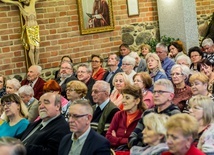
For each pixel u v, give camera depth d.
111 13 9.50
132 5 9.87
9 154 3.05
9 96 5.38
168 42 9.77
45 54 8.86
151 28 10.15
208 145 3.96
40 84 7.68
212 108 4.19
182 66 6.59
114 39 9.65
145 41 10.05
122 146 5.00
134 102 5.07
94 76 8.28
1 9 8.40
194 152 3.44
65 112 6.05
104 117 5.46
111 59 7.95
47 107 4.76
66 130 4.70
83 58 9.27
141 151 4.12
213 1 10.86
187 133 3.41
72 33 9.12
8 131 5.30
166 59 8.09
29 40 8.41
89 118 4.16
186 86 6.05
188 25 9.76
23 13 8.43
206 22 10.77
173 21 9.92
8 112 5.34
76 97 5.96
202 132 4.16
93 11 9.29
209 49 8.18
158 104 4.76
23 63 8.63
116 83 6.43
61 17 8.99
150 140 3.89
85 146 4.09
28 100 6.27
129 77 7.29
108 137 5.11
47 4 8.84
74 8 9.12
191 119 3.47
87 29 9.23
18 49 8.58
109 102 5.57
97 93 5.58
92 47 9.37
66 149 4.22
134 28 9.91
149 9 10.12
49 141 4.65
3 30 8.44
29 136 4.95
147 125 3.92
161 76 7.12
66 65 7.68
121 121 5.16
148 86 6.07
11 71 8.53
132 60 7.40
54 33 8.95
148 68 7.25
